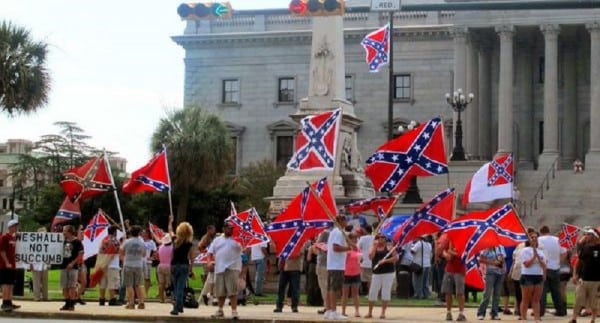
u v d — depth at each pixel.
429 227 26.83
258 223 30.92
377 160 27.47
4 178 152.12
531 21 85.06
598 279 25.75
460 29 86.38
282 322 25.75
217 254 26.19
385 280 26.59
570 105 89.88
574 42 90.62
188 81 102.88
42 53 48.28
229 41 101.38
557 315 29.47
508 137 85.12
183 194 73.69
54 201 81.62
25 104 47.97
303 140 29.66
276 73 100.31
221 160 73.62
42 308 29.08
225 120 101.06
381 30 52.12
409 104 95.50
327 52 38.91
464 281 26.61
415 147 27.30
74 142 112.00
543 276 26.16
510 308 31.66
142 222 76.31
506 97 85.44
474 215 26.56
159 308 29.83
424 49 95.44
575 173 77.69
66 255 28.70
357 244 28.31
